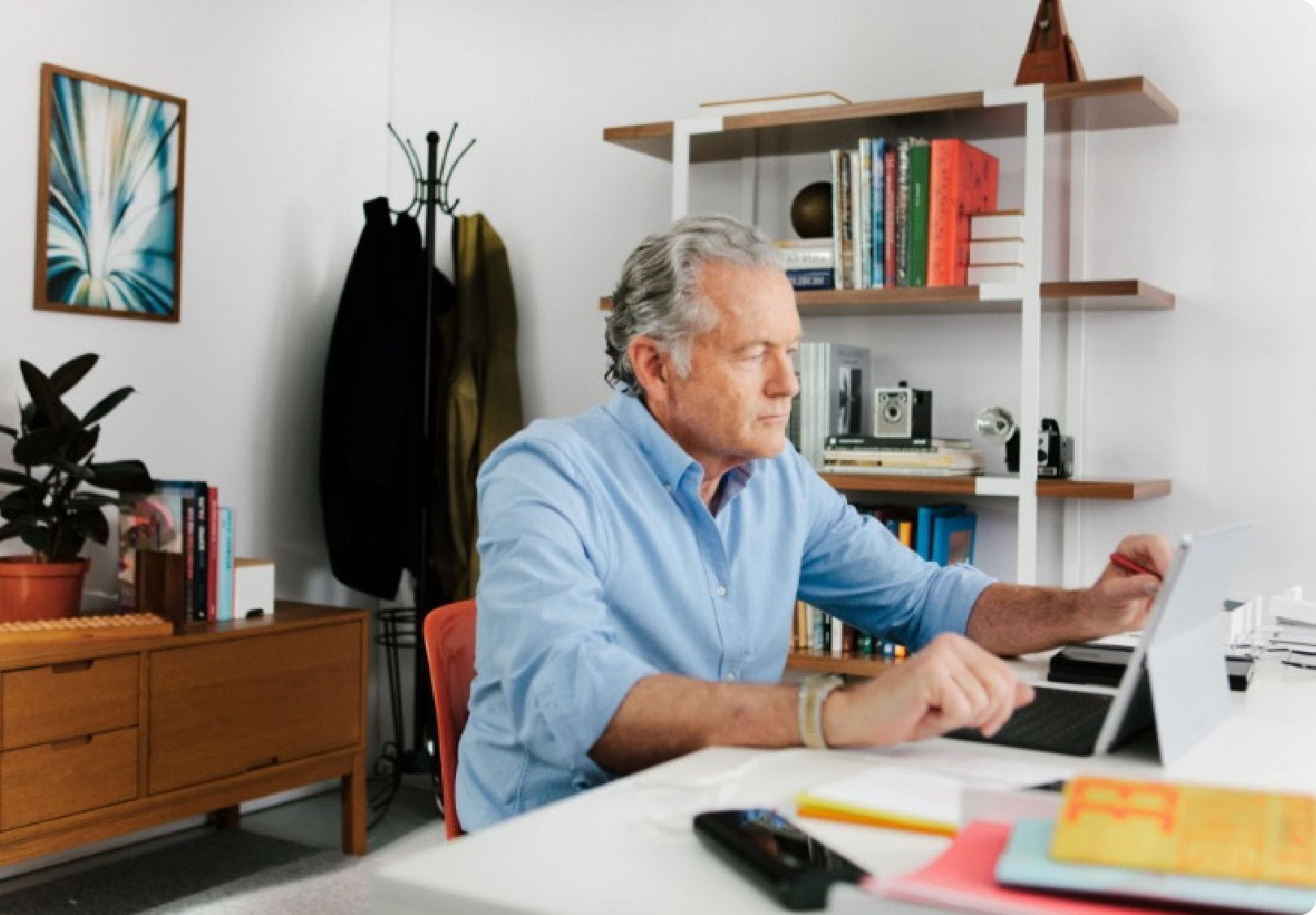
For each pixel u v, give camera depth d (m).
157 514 3.19
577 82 3.86
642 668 1.34
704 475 1.69
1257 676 1.79
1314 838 0.80
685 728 1.29
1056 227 3.18
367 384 3.71
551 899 0.87
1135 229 3.11
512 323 3.88
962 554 3.15
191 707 2.96
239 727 3.06
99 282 3.30
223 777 3.03
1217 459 3.04
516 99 3.94
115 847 3.39
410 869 0.93
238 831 3.55
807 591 1.93
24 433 3.02
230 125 3.64
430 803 3.83
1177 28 3.05
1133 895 0.77
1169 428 3.08
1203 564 1.30
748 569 1.72
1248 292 3.00
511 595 1.43
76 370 2.97
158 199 3.44
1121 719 1.30
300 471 3.88
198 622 3.14
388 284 3.76
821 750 1.28
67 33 3.23
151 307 3.43
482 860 0.95
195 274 3.56
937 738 1.36
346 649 3.33
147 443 3.45
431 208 3.74
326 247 3.94
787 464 1.83
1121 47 3.11
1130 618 1.66
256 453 3.75
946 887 0.80
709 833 0.98
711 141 3.33
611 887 0.89
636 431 1.65
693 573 1.64
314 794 3.91
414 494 3.73
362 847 3.37
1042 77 2.89
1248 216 2.99
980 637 1.77
